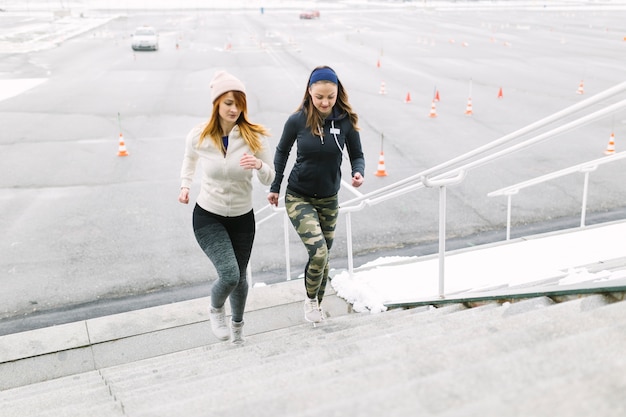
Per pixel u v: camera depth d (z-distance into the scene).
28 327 6.49
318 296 4.62
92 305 6.98
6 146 13.90
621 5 90.62
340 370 2.33
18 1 105.06
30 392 3.71
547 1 106.94
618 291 2.68
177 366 3.62
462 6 87.69
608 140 14.22
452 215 9.69
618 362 1.67
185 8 84.31
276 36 40.75
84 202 10.36
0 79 23.36
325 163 3.95
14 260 8.14
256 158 3.52
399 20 57.22
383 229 9.20
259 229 9.37
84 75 24.47
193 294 7.23
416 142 14.37
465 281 5.52
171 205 10.25
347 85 22.05
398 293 5.17
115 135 15.04
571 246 6.50
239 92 3.32
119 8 83.88
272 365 2.74
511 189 7.42
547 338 2.15
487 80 23.45
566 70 25.75
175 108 18.19
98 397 3.04
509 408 1.44
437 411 1.56
